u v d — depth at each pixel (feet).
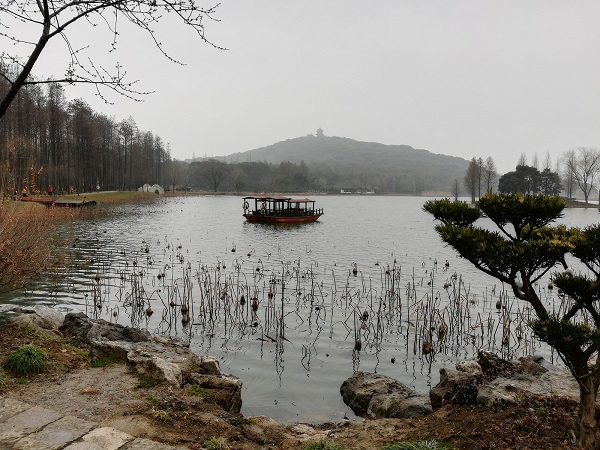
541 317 16.98
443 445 18.35
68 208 127.13
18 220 36.24
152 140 418.72
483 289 65.05
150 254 90.38
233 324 46.39
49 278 62.03
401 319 49.47
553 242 16.60
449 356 38.70
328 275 73.82
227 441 18.37
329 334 43.70
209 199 393.70
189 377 24.82
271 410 28.45
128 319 47.09
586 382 16.96
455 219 20.03
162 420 18.88
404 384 32.19
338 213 261.65
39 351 23.66
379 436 20.85
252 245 112.06
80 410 19.17
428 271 79.30
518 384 23.54
